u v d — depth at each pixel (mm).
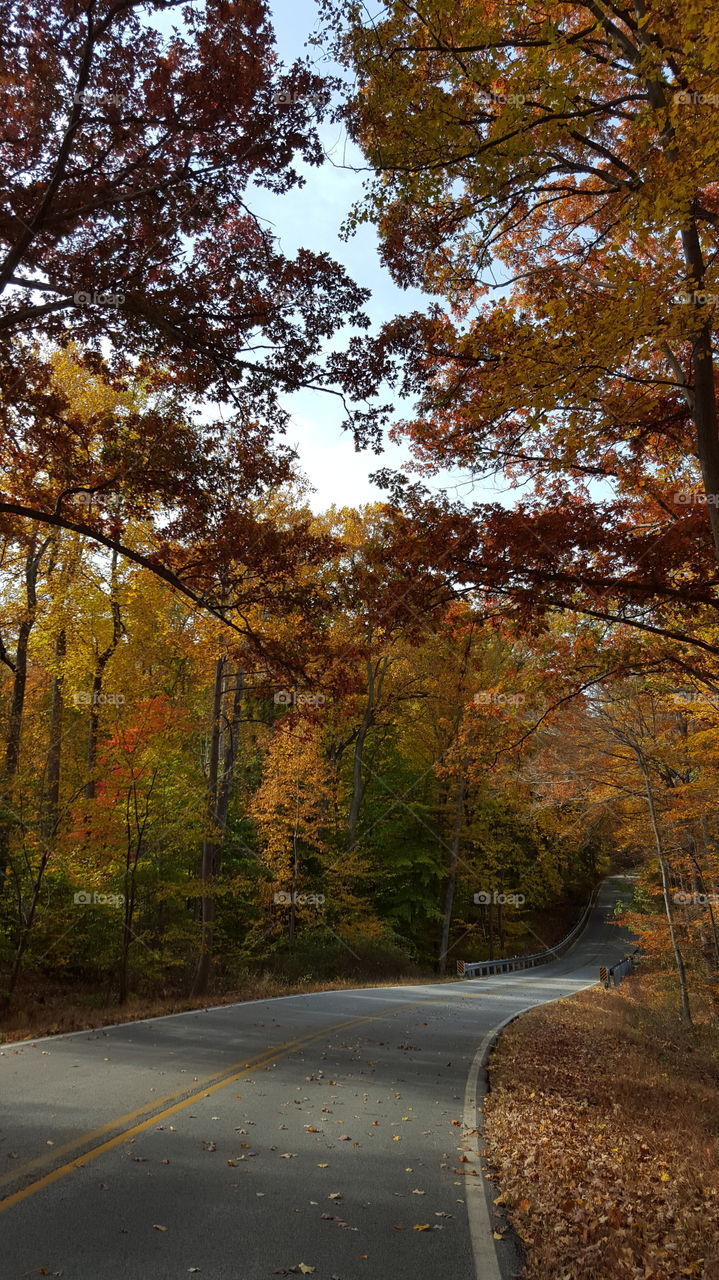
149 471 10734
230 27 8914
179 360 10445
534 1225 5055
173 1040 11469
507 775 18391
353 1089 8727
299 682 12477
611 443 9617
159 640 21547
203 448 11312
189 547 11531
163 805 18844
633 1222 5332
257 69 8820
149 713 17688
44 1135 6223
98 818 17578
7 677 24531
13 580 19828
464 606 10602
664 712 17938
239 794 30859
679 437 9820
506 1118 7805
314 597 11633
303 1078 9125
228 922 28203
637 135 7359
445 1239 4691
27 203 9133
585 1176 6227
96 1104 7312
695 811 17391
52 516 10109
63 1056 9766
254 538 11164
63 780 21859
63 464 11125
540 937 50219
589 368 7152
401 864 34188
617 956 46312
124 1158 5793
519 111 6684
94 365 11047
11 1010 15938
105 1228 4555
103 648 20672
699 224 8484
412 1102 8289
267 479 11867
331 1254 4383
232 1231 4621
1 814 17734
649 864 24156
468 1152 6531
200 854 23703
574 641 11055
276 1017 14883
